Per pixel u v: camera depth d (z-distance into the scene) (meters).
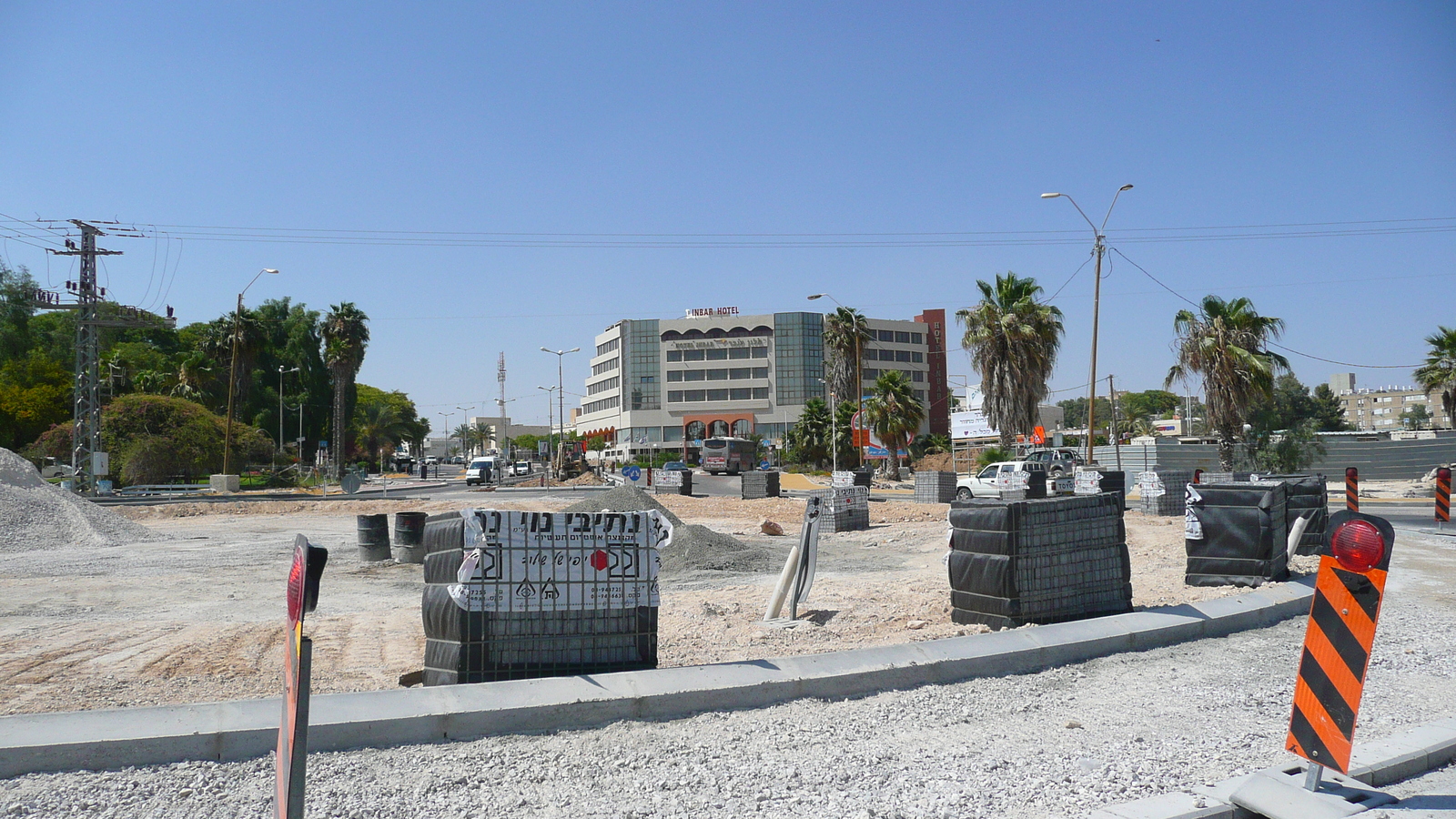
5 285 67.50
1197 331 34.53
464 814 4.53
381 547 16.84
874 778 5.10
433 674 6.70
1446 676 7.42
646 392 123.88
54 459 53.62
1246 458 44.72
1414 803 4.70
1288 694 6.86
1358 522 4.66
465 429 177.88
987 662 7.50
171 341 91.19
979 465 47.19
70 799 4.60
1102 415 124.50
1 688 7.07
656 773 5.17
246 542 21.52
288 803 2.61
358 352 71.81
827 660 7.09
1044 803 4.73
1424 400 159.12
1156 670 7.67
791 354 121.50
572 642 6.77
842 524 22.41
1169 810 4.52
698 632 8.98
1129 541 17.73
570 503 36.12
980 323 43.31
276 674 7.57
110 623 10.16
